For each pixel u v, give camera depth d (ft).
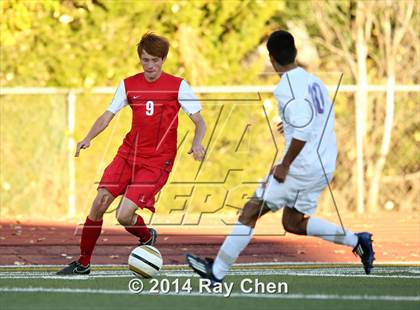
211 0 178.50
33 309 75.41
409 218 167.63
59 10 170.71
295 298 81.97
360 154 173.88
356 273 101.24
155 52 95.14
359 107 173.88
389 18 184.85
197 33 176.86
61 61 169.99
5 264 110.63
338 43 188.75
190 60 174.81
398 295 83.56
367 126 180.45
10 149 168.55
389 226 155.43
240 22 180.14
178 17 175.52
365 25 184.14
